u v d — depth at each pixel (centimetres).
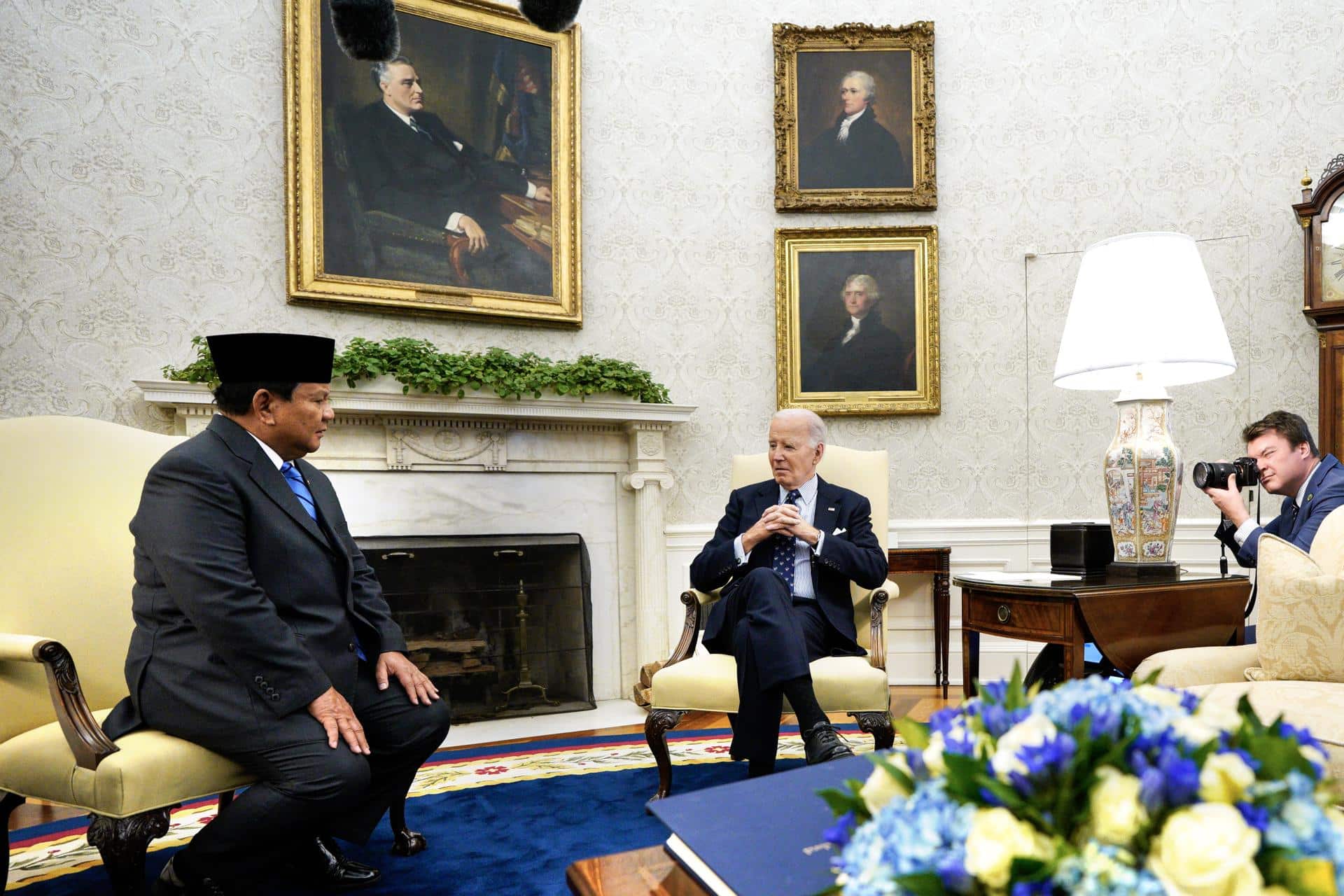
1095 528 300
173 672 183
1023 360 476
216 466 192
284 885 209
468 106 444
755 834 118
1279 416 310
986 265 480
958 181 482
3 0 351
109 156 369
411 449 405
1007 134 481
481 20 447
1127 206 472
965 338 480
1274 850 66
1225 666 229
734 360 480
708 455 475
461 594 418
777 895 100
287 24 401
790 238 479
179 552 181
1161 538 281
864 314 478
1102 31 477
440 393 398
